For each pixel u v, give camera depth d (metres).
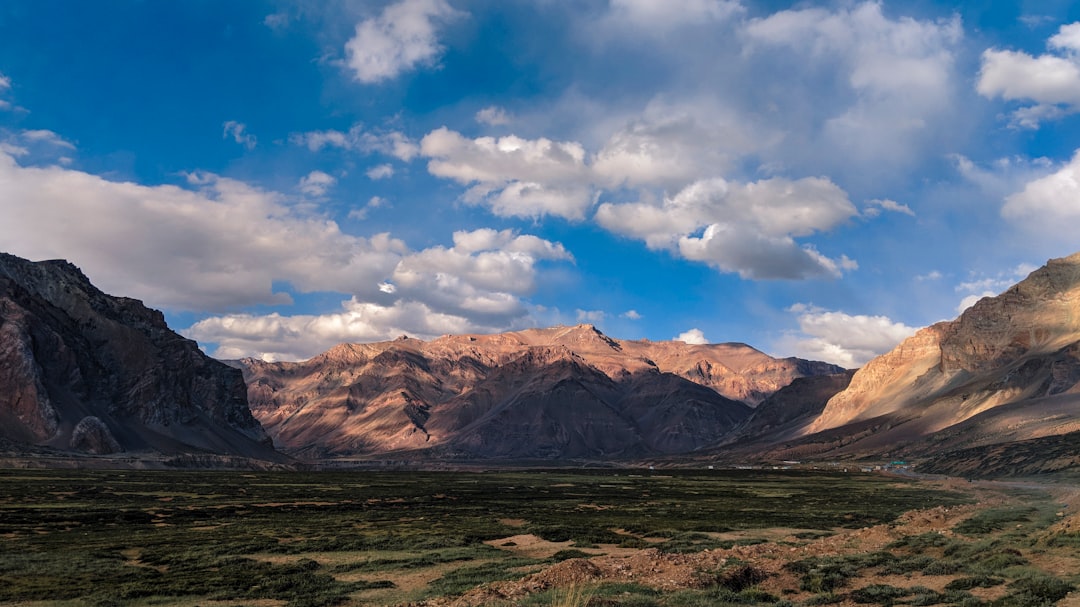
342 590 39.94
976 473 196.25
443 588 38.53
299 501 121.19
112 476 193.50
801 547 51.78
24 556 52.28
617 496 143.75
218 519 87.81
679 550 56.41
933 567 36.72
